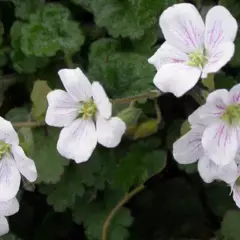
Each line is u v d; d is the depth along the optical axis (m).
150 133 0.16
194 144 0.14
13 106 0.17
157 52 0.14
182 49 0.14
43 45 0.16
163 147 0.17
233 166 0.13
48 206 0.18
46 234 0.18
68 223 0.18
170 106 0.17
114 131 0.14
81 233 0.18
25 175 0.14
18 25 0.17
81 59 0.17
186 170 0.16
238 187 0.14
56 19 0.17
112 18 0.16
